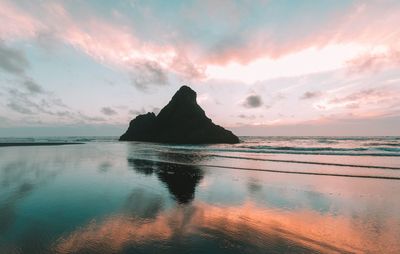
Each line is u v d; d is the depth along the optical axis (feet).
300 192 35.55
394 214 25.80
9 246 17.06
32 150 109.60
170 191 35.50
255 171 54.49
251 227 21.72
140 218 23.47
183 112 249.55
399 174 50.37
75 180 41.88
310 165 64.44
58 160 71.10
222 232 20.43
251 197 32.63
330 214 25.81
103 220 22.56
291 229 21.39
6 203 27.50
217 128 233.76
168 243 18.02
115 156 88.28
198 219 23.71
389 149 111.34
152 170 55.31
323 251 17.24
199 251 16.79
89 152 103.55
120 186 37.91
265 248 17.48
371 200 31.32
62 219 22.56
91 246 17.21
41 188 35.35
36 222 21.74
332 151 105.81
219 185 40.11
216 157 86.48
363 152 100.22
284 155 92.58
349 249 17.63
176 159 79.77
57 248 16.79
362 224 22.81
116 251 16.53
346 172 53.01
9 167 55.98
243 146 158.20
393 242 18.89
